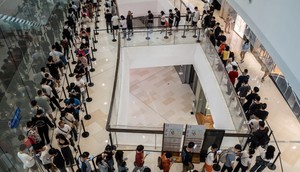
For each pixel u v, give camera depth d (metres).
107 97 9.03
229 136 6.60
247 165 5.77
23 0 9.09
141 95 16.30
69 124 6.69
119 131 6.61
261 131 6.29
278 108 9.82
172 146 6.79
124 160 6.11
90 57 10.64
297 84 5.50
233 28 14.27
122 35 11.42
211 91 10.34
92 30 12.87
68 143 6.03
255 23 7.73
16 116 7.04
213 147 5.96
